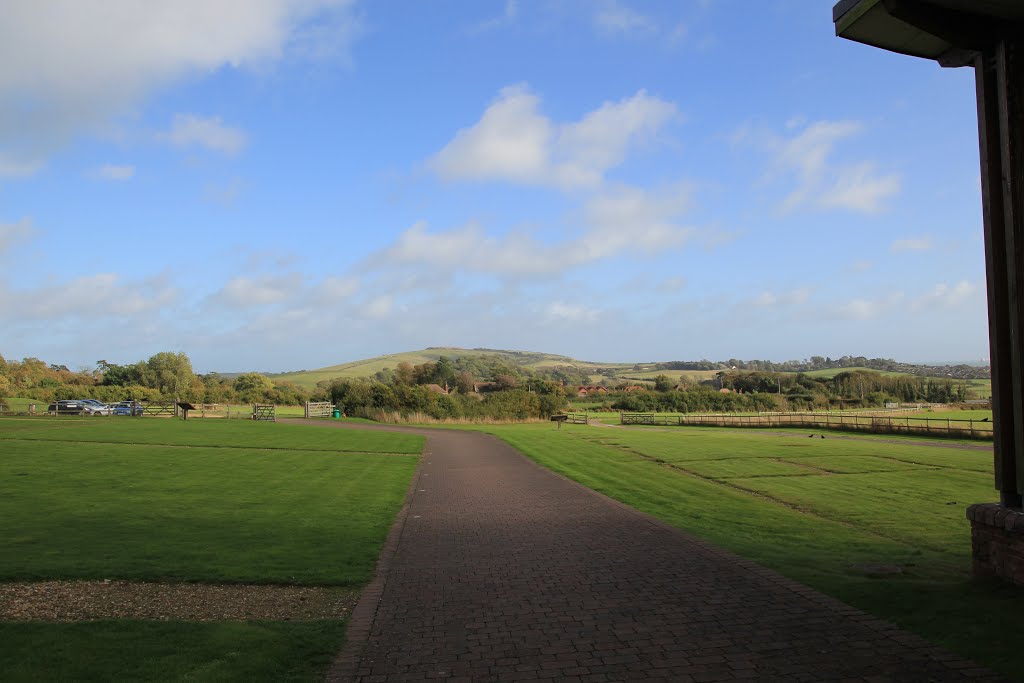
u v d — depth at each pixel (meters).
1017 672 4.30
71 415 48.28
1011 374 6.21
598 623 5.74
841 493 15.13
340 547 9.39
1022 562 5.93
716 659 4.77
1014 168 6.08
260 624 5.85
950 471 19.28
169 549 8.98
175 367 89.44
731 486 16.52
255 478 17.69
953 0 5.86
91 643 5.16
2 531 10.11
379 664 4.90
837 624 5.46
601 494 15.01
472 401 57.41
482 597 6.74
